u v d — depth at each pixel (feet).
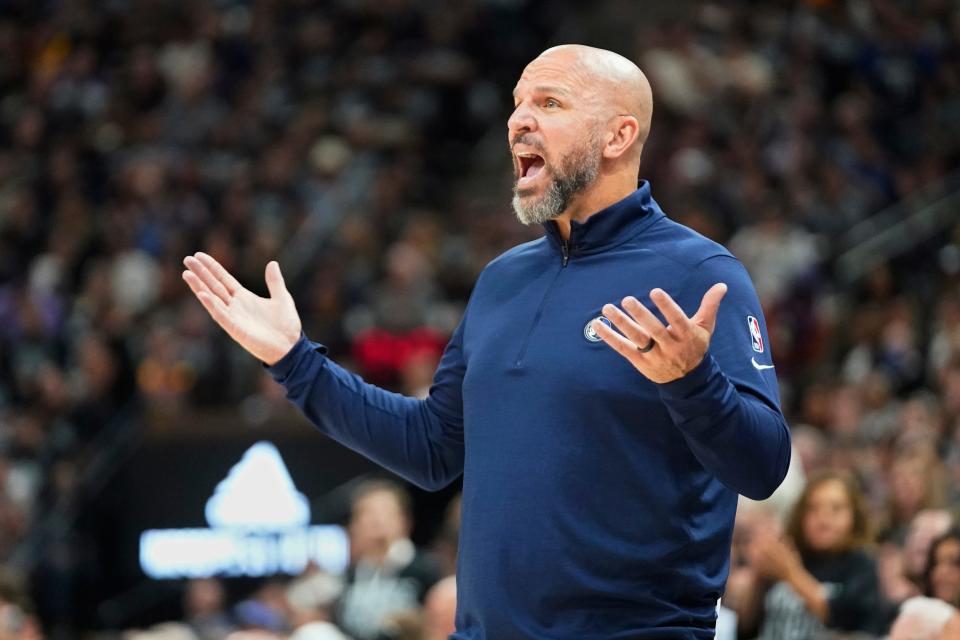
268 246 142.10
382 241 149.48
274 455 103.96
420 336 122.52
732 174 152.66
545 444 31.60
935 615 48.78
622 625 31.12
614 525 31.17
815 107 163.02
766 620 62.39
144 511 105.29
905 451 85.92
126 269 142.51
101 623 105.19
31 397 129.90
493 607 31.50
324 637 71.31
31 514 113.29
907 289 144.87
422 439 35.96
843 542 60.90
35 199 156.04
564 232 33.94
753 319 32.27
